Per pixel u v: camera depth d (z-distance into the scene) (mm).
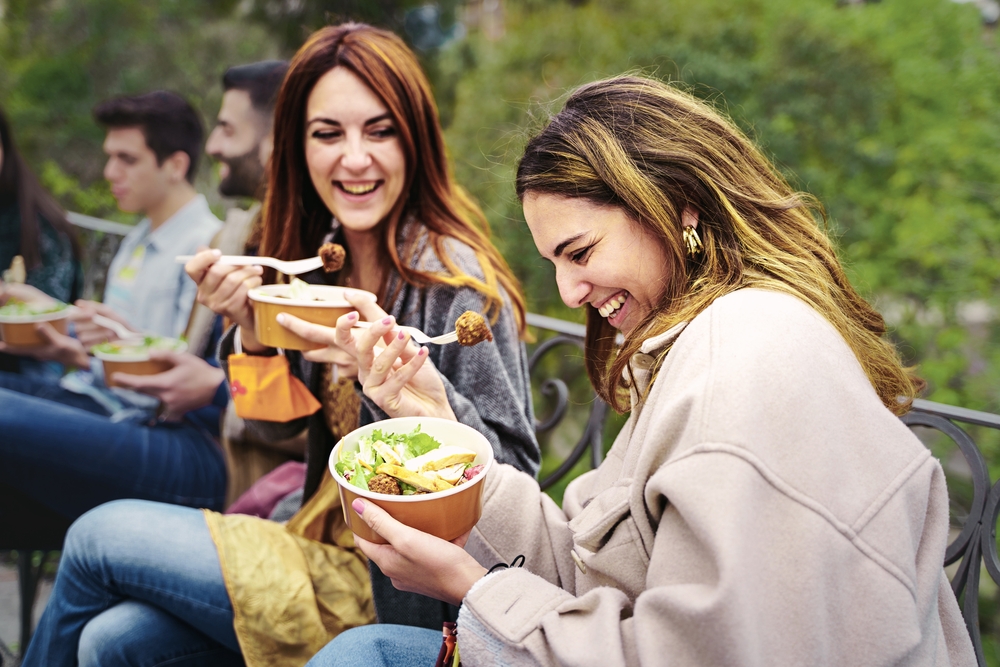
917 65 5820
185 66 4152
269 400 1603
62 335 2621
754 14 5781
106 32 3959
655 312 1086
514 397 1559
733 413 833
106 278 3311
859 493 859
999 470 4539
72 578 1492
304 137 1702
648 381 1092
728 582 767
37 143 3834
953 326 5512
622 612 961
